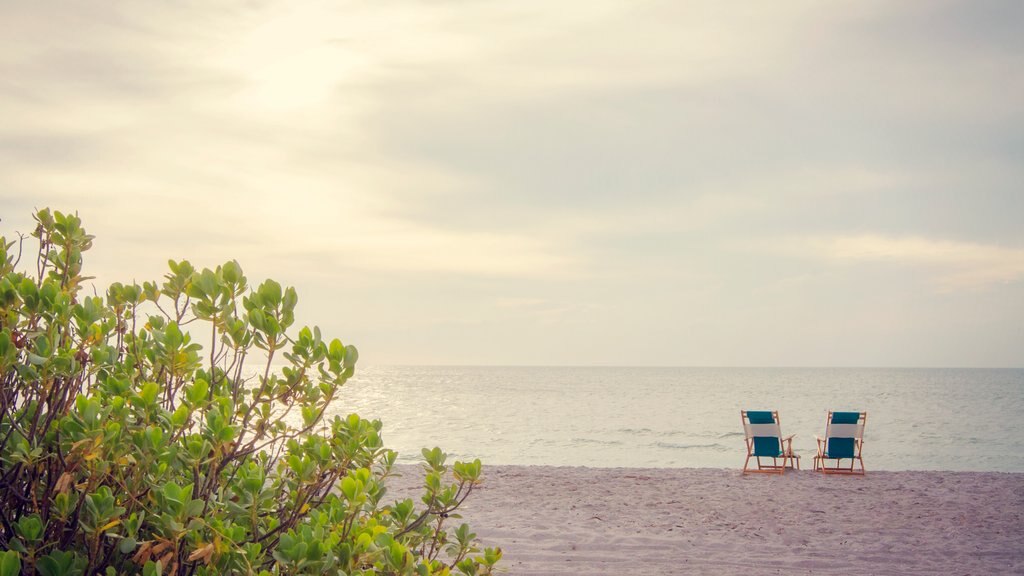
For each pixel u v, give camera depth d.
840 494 10.62
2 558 1.40
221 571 1.81
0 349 1.68
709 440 27.69
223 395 2.20
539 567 6.78
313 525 1.99
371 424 2.56
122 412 1.79
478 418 38.47
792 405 53.09
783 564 6.99
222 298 2.18
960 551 7.47
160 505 1.75
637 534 8.11
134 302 2.51
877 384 103.12
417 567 2.09
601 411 44.88
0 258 1.97
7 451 1.81
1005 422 37.03
